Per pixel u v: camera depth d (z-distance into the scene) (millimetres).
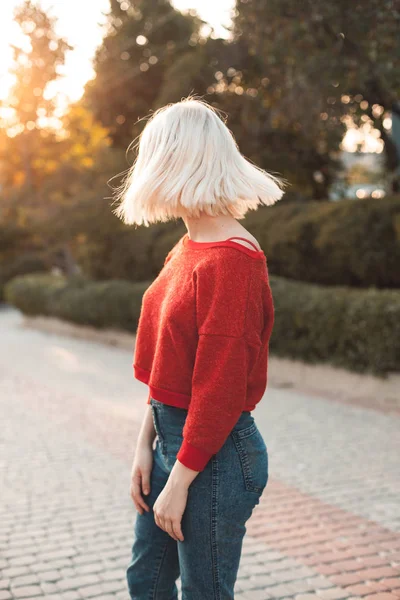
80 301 14219
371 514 3963
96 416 6762
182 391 1571
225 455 1559
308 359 8461
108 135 15875
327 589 2918
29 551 3352
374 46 7453
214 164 1550
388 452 5457
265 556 3283
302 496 4301
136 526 1835
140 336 1721
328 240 8945
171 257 1742
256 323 1521
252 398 1618
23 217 17031
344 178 13531
